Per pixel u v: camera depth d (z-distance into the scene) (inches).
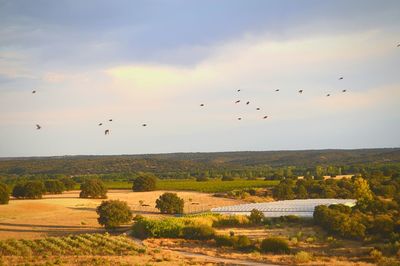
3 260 2162.9
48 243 2659.9
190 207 5000.0
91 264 2073.1
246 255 2391.7
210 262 2192.4
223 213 3902.6
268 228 3344.0
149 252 2429.9
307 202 4645.7
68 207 4785.9
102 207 3545.8
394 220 3006.9
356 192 4894.2
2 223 3814.0
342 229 2920.8
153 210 4778.5
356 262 2207.2
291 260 2249.0
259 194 5954.7
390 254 2331.4
